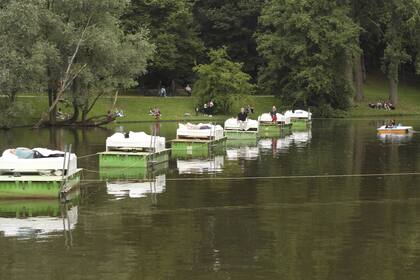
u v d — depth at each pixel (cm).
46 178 3164
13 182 3177
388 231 2514
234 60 14438
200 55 13475
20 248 2289
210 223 2661
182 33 13112
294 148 5788
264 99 12250
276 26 11925
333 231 2519
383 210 2920
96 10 8212
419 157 5000
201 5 14512
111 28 8469
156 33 12494
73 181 3416
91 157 4969
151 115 10206
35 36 7675
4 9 7438
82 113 8788
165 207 2992
